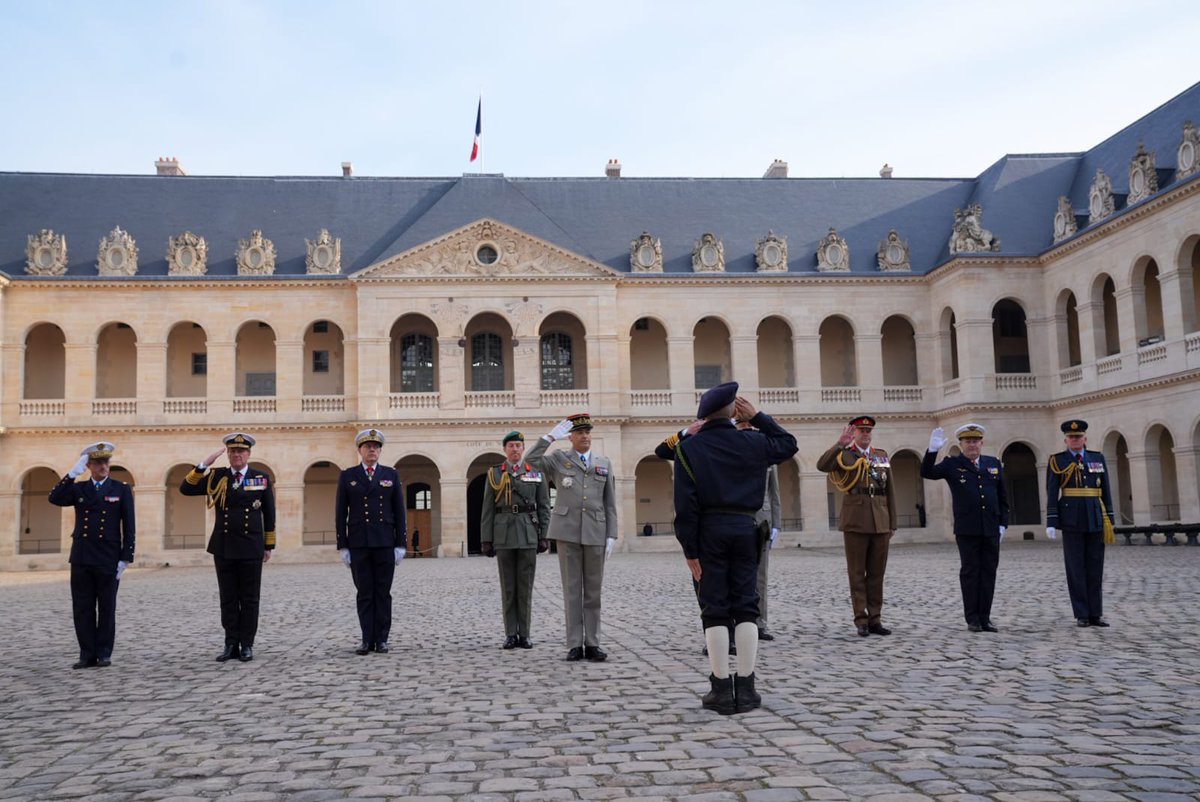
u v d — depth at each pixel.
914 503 68.69
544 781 8.38
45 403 61.88
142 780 8.85
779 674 13.39
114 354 65.50
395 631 20.66
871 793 7.66
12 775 9.18
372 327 62.88
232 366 63.34
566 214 68.94
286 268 65.06
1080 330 58.41
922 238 68.94
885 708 10.90
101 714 12.17
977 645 15.67
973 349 61.91
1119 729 9.69
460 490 62.53
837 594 26.06
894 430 66.00
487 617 23.20
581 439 16.00
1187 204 48.94
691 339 65.62
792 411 65.31
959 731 9.71
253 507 16.92
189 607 27.69
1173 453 52.75
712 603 10.95
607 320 64.19
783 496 68.25
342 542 17.23
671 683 12.98
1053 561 37.31
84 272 63.03
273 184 69.31
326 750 9.79
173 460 62.53
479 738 10.12
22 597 34.38
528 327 63.78
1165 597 22.06
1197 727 9.73
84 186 67.25
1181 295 49.78
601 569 15.74
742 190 71.62
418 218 67.25
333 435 63.38
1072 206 63.28
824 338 69.81
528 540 17.23
